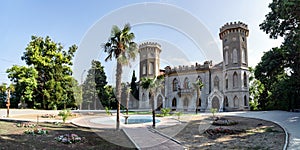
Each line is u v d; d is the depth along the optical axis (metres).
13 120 15.38
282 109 27.89
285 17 14.99
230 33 35.41
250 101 36.19
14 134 8.60
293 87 24.69
